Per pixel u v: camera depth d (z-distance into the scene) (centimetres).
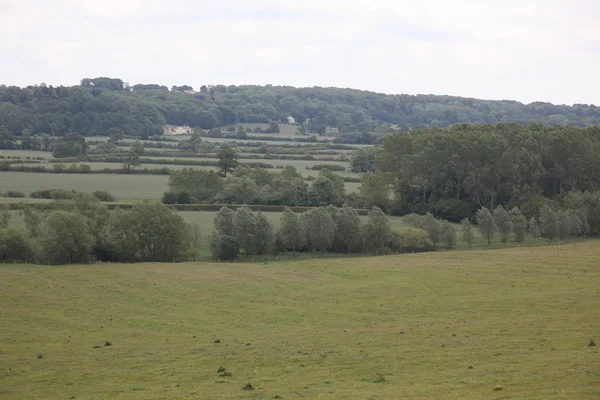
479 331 5975
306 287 9038
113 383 4484
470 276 9575
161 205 12394
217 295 8512
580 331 5728
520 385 3925
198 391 4081
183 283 9275
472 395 3722
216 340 5972
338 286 9094
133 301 8138
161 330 6675
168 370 4812
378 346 5453
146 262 11588
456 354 4981
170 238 12031
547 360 4584
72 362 5259
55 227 11262
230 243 12206
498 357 4800
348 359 4969
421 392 3853
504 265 10488
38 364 5231
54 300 8106
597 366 4316
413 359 4881
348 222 13312
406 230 13762
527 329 5944
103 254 12031
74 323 7000
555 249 12450
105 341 6172
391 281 9362
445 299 8012
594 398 3528
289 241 12950
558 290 8288
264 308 7750
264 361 5006
